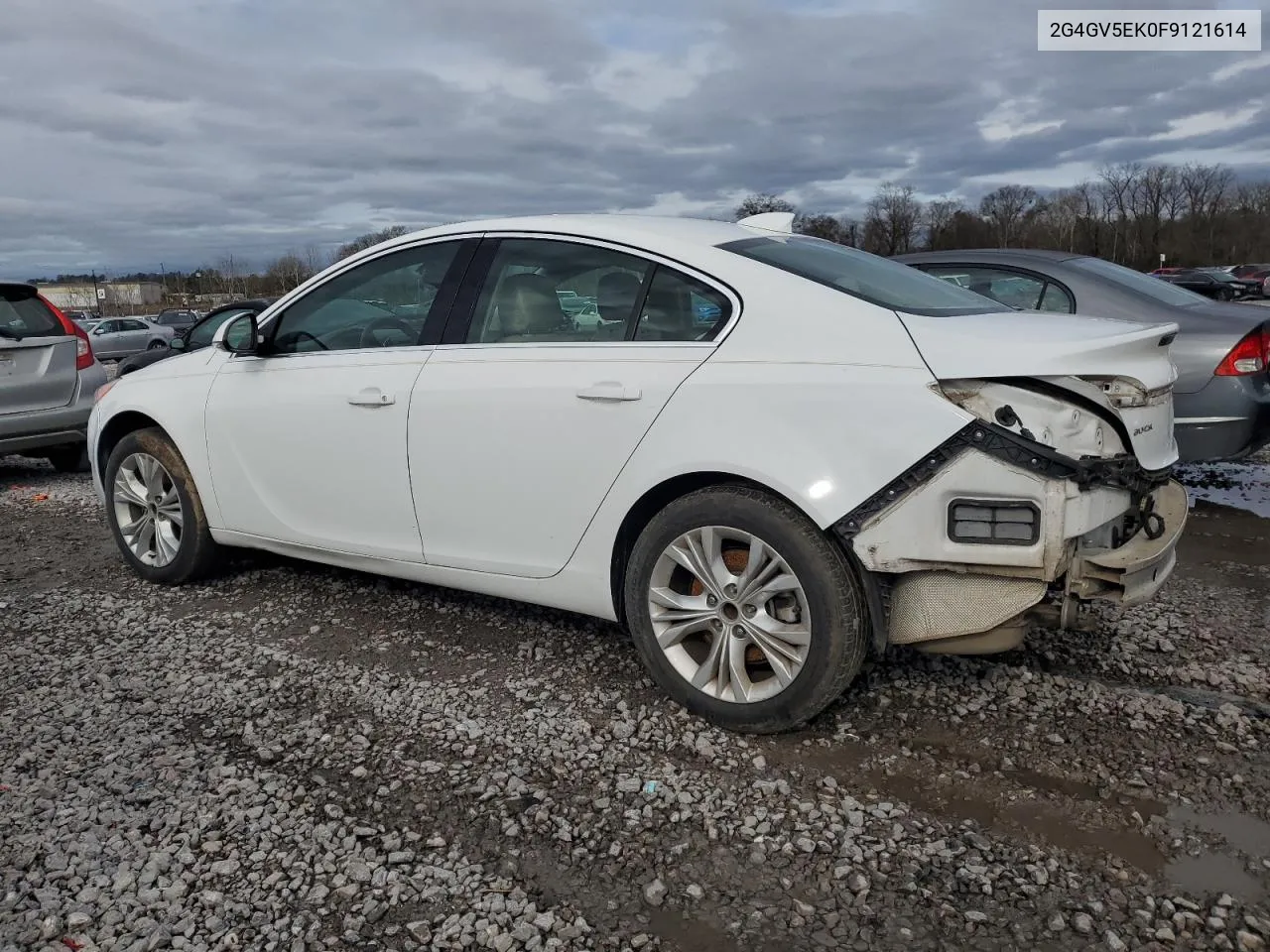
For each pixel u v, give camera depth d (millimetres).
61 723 3230
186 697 3420
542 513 3367
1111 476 2684
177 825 2609
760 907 2260
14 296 7512
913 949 2117
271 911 2262
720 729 3086
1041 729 3039
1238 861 2367
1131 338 2768
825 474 2770
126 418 4832
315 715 3258
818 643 2857
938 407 2662
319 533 4078
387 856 2469
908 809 2627
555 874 2398
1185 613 4031
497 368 3449
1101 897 2252
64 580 4922
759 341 2971
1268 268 42750
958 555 2691
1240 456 5562
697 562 3057
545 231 3545
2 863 2447
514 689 3428
